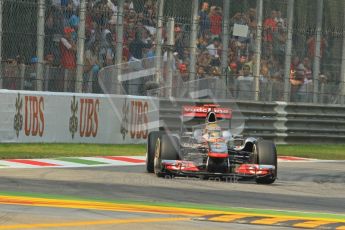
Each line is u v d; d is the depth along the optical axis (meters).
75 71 66.31
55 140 65.38
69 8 65.69
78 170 48.69
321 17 80.81
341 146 81.62
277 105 77.94
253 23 76.25
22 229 25.64
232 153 45.66
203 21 72.94
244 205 34.16
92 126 67.38
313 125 81.06
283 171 54.25
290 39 78.31
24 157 55.03
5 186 37.94
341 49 82.81
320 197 38.94
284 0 78.38
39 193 35.62
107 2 68.12
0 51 61.91
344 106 83.12
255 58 76.44
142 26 69.56
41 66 64.12
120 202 33.50
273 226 28.25
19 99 62.97
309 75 80.88
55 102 65.12
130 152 63.09
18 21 62.69
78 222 27.45
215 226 27.64
